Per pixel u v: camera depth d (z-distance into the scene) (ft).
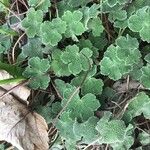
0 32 0.86
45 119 0.81
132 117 0.75
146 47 0.79
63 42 0.82
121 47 0.75
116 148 0.75
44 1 0.83
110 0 0.78
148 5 0.78
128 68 0.75
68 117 0.76
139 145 0.78
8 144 0.86
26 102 0.82
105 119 0.73
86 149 0.79
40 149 0.80
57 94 0.83
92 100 0.75
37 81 0.80
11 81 0.79
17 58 0.85
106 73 0.76
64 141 0.81
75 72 0.77
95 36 0.80
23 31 0.88
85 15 0.79
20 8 0.90
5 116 0.81
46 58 0.83
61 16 0.84
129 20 0.76
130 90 0.79
